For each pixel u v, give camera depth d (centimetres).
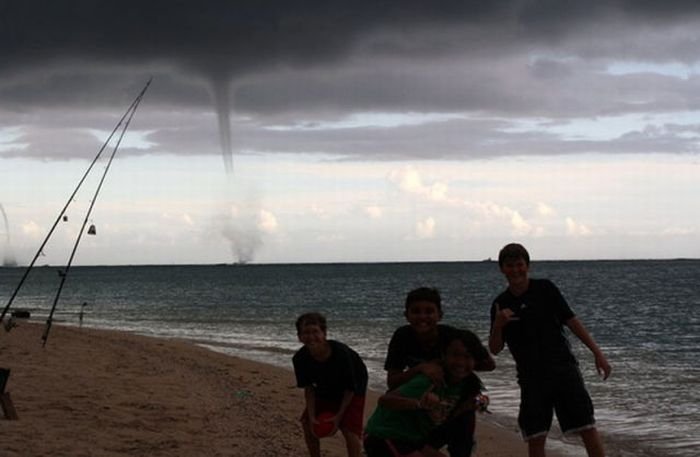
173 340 2480
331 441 853
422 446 482
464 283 9919
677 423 1107
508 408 1209
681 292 6938
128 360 1560
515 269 584
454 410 490
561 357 583
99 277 16188
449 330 501
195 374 1423
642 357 2127
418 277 12925
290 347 2378
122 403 964
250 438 829
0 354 1487
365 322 3603
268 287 9531
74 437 736
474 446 511
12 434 723
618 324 3644
